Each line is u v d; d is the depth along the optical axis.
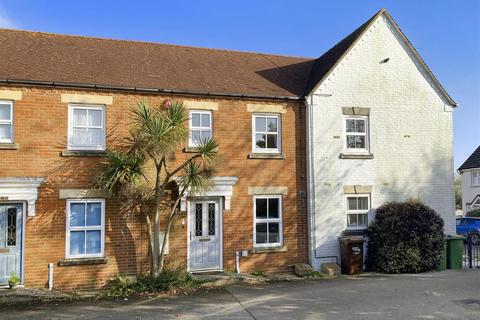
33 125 12.15
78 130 12.66
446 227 15.82
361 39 15.44
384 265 14.13
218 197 13.81
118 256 12.62
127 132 12.94
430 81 16.16
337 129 14.92
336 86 15.02
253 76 15.76
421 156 15.80
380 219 14.71
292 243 14.40
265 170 14.30
